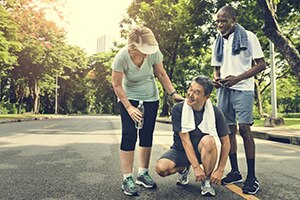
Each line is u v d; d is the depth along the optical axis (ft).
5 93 143.64
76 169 14.56
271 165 15.76
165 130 41.29
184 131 10.07
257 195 10.14
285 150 21.54
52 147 22.68
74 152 20.13
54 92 183.21
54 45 110.42
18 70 111.55
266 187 11.18
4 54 63.16
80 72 184.34
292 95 128.67
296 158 18.03
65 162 16.43
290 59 31.40
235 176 11.83
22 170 14.32
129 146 10.52
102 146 23.35
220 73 12.30
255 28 52.47
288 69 77.36
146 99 11.07
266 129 34.47
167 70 93.91
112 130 40.55
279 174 13.51
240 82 11.36
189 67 103.91
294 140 25.75
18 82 128.57
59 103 190.49
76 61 174.81
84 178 12.71
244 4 52.16
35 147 22.65
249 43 11.44
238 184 11.65
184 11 61.05
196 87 9.92
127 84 10.96
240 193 10.37
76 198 9.88
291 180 12.33
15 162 16.39
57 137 30.27
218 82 11.58
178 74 101.24
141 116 10.06
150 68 10.96
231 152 11.94
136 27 10.38
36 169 14.55
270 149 22.09
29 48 89.25
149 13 81.15
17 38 70.08
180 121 10.24
